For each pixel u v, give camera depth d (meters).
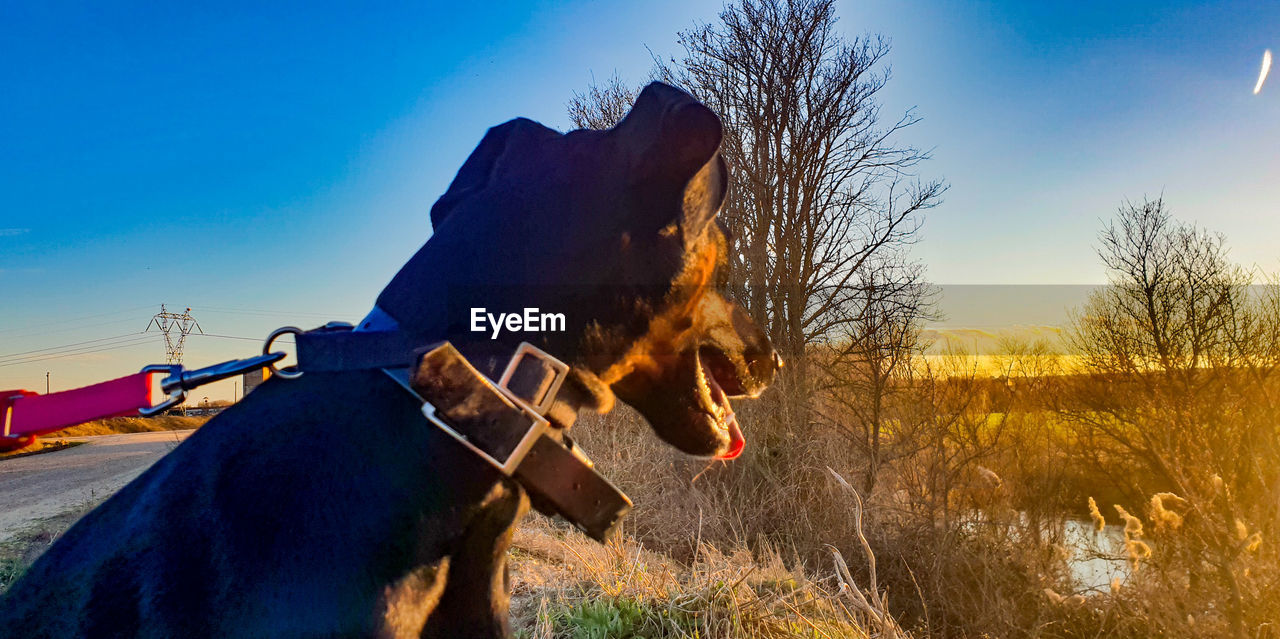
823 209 10.34
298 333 1.15
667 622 3.36
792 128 10.45
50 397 1.10
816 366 9.39
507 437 1.07
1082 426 8.05
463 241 1.21
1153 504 5.75
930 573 6.37
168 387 1.12
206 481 1.05
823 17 10.58
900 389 8.19
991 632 5.75
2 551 5.06
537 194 1.25
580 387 1.20
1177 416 7.02
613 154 1.26
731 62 10.82
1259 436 6.30
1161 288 7.46
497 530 1.17
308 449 1.06
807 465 7.71
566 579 4.13
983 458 7.50
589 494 1.12
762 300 9.77
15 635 0.98
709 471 7.77
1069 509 7.80
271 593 0.97
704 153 1.18
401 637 1.00
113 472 9.87
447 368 1.04
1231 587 5.26
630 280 1.23
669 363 1.33
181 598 0.97
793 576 4.43
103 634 0.96
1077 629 5.71
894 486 7.84
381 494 1.05
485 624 1.15
